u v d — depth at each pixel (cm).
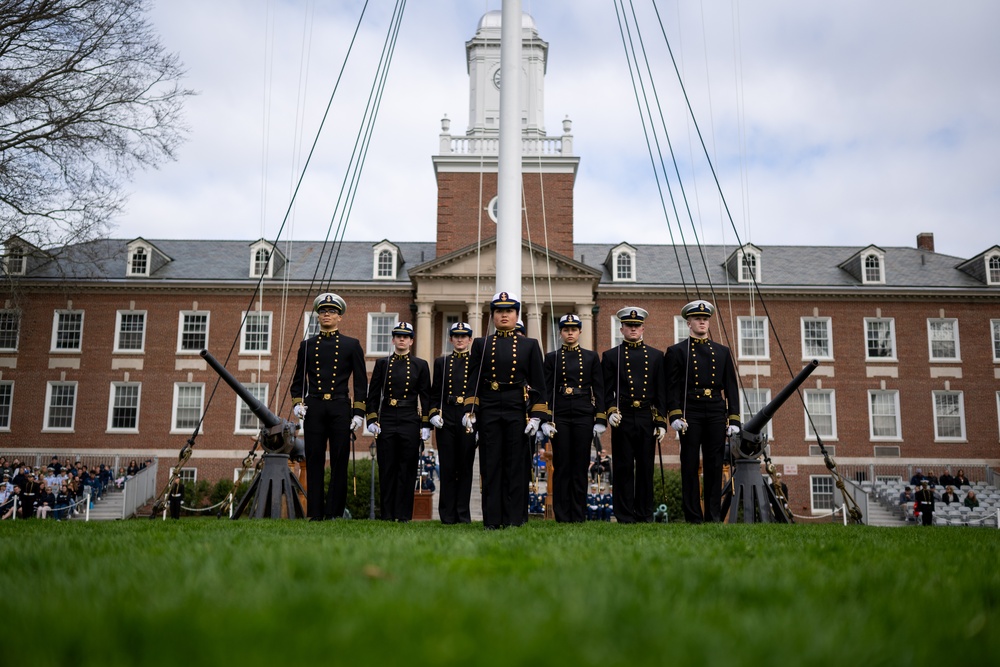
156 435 4206
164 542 623
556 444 1259
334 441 1377
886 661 243
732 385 1333
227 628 260
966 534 989
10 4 2472
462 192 4509
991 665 249
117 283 4284
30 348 4275
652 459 1306
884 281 4375
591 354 1272
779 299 4372
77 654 237
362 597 318
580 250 4850
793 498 4194
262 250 4409
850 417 4259
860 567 472
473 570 418
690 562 480
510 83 1702
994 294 4306
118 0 2595
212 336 4300
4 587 354
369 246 4766
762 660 235
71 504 3047
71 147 2655
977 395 4275
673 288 4334
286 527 991
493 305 994
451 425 1214
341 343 1388
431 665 221
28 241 2809
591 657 229
